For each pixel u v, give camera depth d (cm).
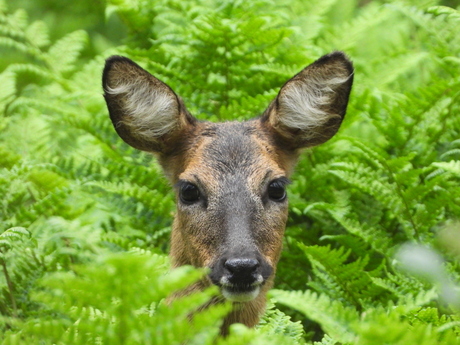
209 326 645
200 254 991
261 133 1096
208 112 1349
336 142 1304
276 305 1129
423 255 1009
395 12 1614
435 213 1112
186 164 1075
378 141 1320
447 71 1345
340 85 1120
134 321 599
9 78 1479
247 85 1359
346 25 1519
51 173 1216
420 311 839
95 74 1484
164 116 1095
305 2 1561
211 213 993
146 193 1216
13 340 686
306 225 1261
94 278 600
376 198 1133
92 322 622
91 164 1276
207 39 1338
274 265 1022
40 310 980
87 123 1314
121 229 1249
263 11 1473
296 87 1102
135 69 1091
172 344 592
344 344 751
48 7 2014
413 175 1117
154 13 1495
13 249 1067
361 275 1023
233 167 1022
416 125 1255
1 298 1065
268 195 1023
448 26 1384
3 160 1249
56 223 1090
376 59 1477
